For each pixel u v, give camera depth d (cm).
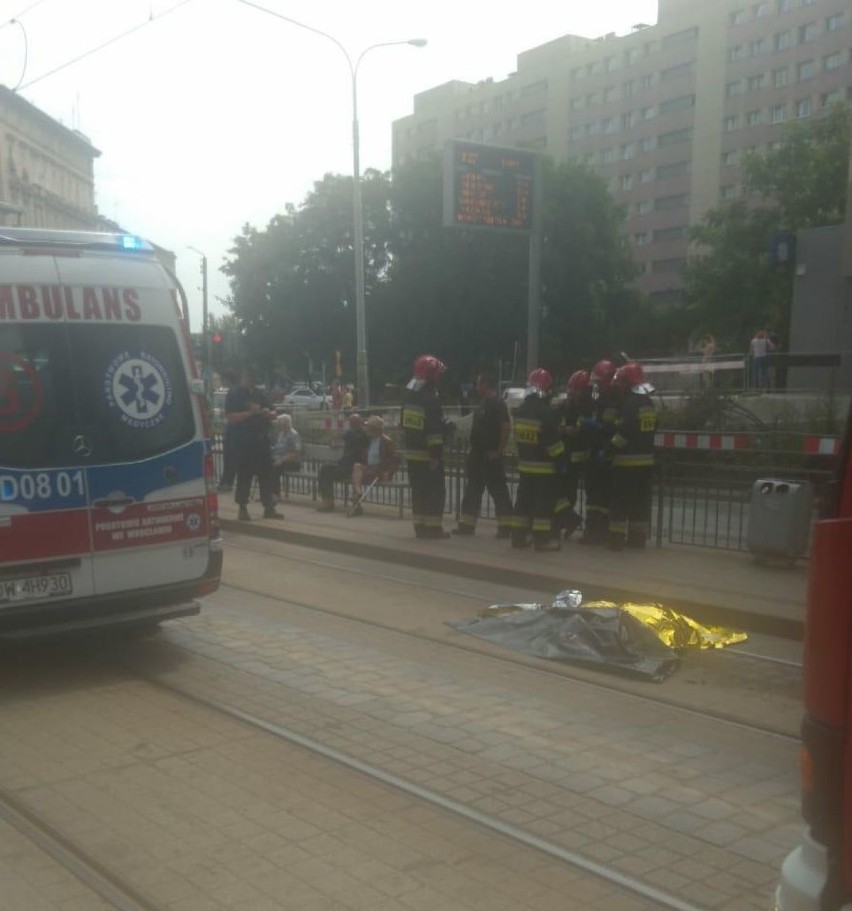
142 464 653
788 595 820
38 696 610
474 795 464
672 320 5488
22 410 609
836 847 238
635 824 435
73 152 7025
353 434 1346
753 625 765
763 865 399
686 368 2592
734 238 4831
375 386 5150
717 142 8069
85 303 638
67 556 623
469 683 634
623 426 997
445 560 992
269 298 4947
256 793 464
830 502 270
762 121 7756
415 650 711
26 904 367
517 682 637
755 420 1762
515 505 1039
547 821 437
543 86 9525
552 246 4644
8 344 606
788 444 1041
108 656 695
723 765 503
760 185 4728
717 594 823
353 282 4797
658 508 1059
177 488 669
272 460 1300
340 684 631
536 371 1021
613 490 1014
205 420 690
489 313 4625
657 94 8544
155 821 435
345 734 543
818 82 7362
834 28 7238
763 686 632
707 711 584
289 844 412
